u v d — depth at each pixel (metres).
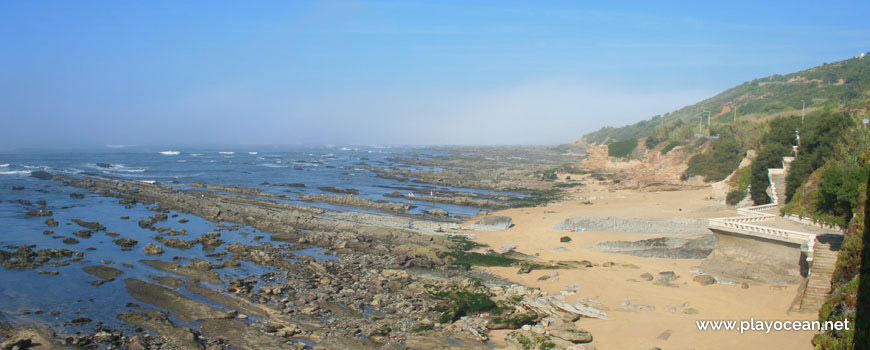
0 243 54.66
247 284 41.88
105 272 43.66
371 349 29.81
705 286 40.16
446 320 34.19
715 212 69.75
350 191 110.94
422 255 52.19
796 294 35.22
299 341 30.98
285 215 74.38
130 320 33.28
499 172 166.62
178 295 38.19
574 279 43.41
